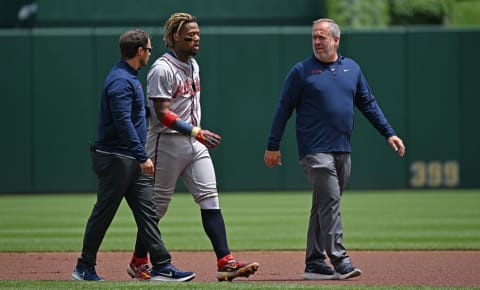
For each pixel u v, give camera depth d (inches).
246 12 2800.2
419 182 2723.9
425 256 1353.3
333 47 1075.9
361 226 1827.0
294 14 2812.5
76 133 2687.0
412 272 1167.6
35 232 1748.3
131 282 993.5
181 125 1006.4
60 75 2674.7
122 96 989.8
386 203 2353.6
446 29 2696.9
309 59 1088.8
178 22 1020.5
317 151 1067.3
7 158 2682.1
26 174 2687.0
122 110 987.3
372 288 940.0
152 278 1029.8
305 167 1079.0
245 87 2689.5
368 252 1406.3
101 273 1178.0
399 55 2694.4
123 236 1669.5
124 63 1013.2
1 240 1605.6
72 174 2696.9
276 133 1084.5
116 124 989.8
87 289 927.7
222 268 1023.6
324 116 1069.8
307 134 1074.1
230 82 2684.5
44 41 2669.8
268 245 1510.8
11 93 2674.7
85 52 2674.7
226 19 2792.8
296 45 2689.5
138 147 991.0
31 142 2684.5
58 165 2691.9
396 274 1146.7
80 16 2787.9
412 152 2716.5
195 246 1501.0
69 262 1306.6
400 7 3070.9
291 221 1936.5
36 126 2682.1
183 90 1031.0
